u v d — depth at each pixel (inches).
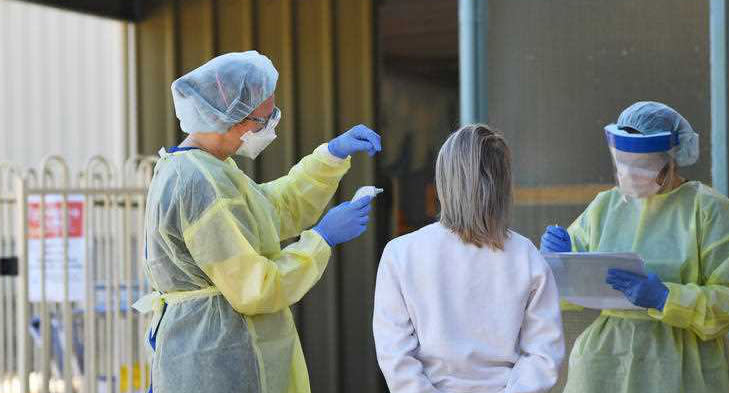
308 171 299.3
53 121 751.7
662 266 314.0
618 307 309.9
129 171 568.4
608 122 392.5
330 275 639.8
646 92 383.9
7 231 561.3
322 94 639.8
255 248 260.7
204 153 264.8
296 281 264.4
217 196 256.4
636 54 386.6
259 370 263.4
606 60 393.1
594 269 303.0
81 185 570.3
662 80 380.2
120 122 734.5
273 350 266.8
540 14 407.2
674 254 313.3
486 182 244.2
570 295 311.6
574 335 383.9
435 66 721.6
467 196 244.4
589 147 396.2
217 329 260.4
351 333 638.5
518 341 247.9
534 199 406.3
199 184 256.5
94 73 747.4
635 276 298.7
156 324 268.1
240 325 262.2
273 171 646.5
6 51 753.6
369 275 635.5
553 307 245.3
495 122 415.2
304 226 305.0
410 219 711.1
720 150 365.1
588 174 396.2
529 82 408.8
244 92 267.6
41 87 754.8
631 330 315.3
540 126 406.3
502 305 243.4
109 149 741.9
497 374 242.8
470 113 417.4
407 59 716.0
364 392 633.0
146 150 685.9
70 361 519.5
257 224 266.4
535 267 245.3
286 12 645.9
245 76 266.7
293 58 644.1
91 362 522.3
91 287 522.3
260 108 272.7
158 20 681.6
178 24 674.8
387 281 250.5
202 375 257.9
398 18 709.3
